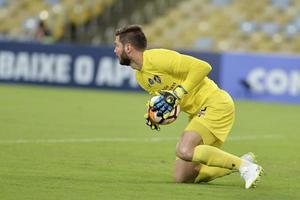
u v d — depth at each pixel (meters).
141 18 93.44
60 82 78.62
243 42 84.75
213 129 25.06
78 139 38.88
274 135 44.75
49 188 23.52
